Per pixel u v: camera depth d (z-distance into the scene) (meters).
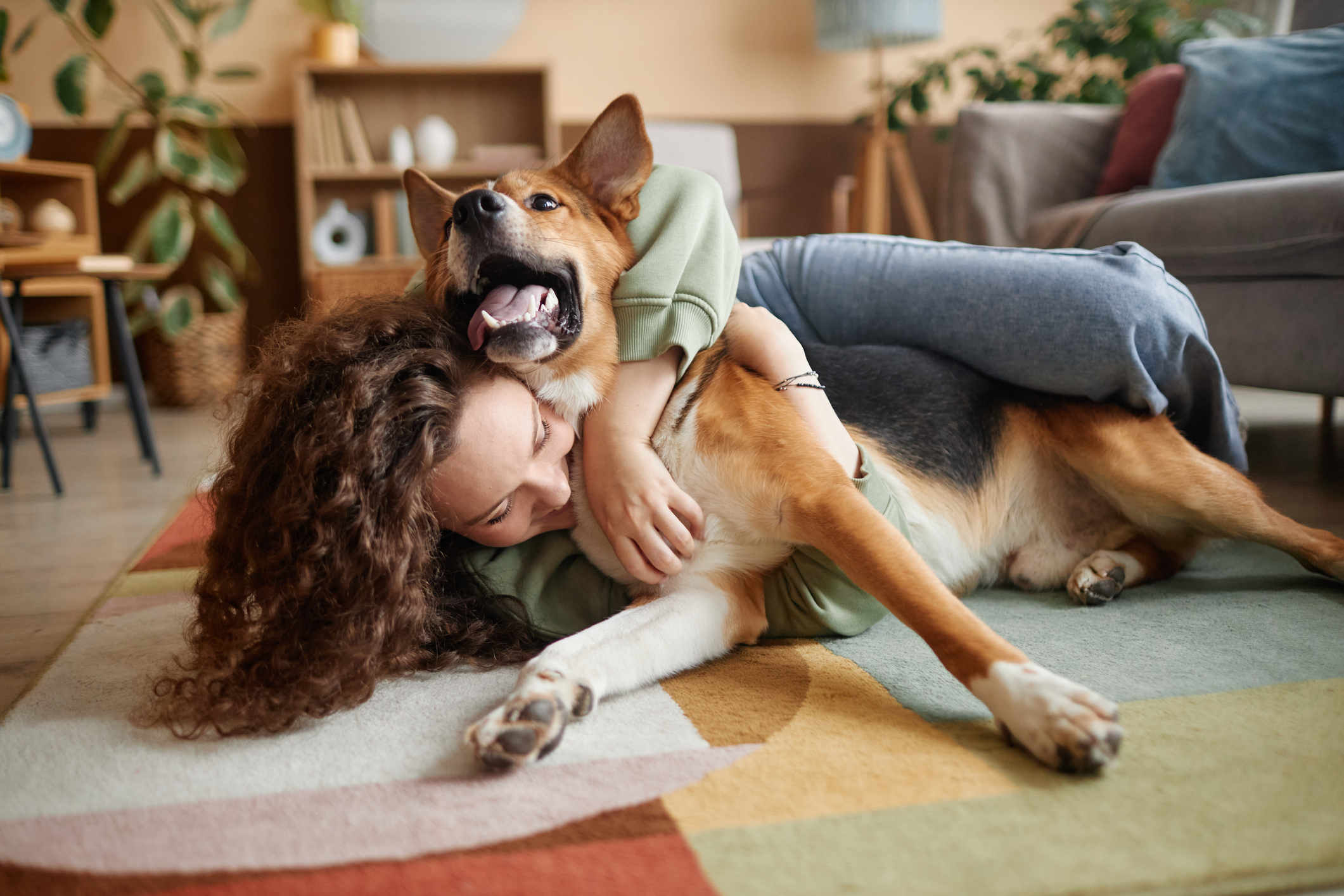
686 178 1.48
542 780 0.92
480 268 1.28
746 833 0.80
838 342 1.75
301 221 5.05
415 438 1.06
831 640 1.34
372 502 1.06
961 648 0.99
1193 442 1.65
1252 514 1.45
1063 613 1.41
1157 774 0.88
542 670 1.06
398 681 1.20
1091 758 0.86
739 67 5.57
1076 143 3.45
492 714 0.97
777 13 5.54
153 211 4.68
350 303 1.26
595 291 1.28
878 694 1.11
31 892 0.76
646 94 5.53
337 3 4.98
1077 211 2.92
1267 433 2.92
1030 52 4.99
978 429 1.52
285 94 5.26
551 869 0.76
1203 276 2.41
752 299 1.81
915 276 1.62
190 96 4.54
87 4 4.39
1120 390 1.49
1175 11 4.30
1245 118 2.67
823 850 0.77
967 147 3.51
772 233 5.71
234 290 4.79
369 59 5.36
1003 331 1.51
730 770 0.92
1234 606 1.40
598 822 0.83
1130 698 1.06
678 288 1.28
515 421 1.12
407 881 0.75
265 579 1.07
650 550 1.18
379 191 5.32
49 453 2.67
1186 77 2.90
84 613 1.62
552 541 1.31
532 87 5.41
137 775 0.96
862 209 5.12
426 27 5.30
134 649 1.38
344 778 0.94
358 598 1.06
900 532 1.21
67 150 5.13
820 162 5.67
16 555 2.04
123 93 5.13
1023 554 1.60
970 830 0.79
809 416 1.28
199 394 4.73
